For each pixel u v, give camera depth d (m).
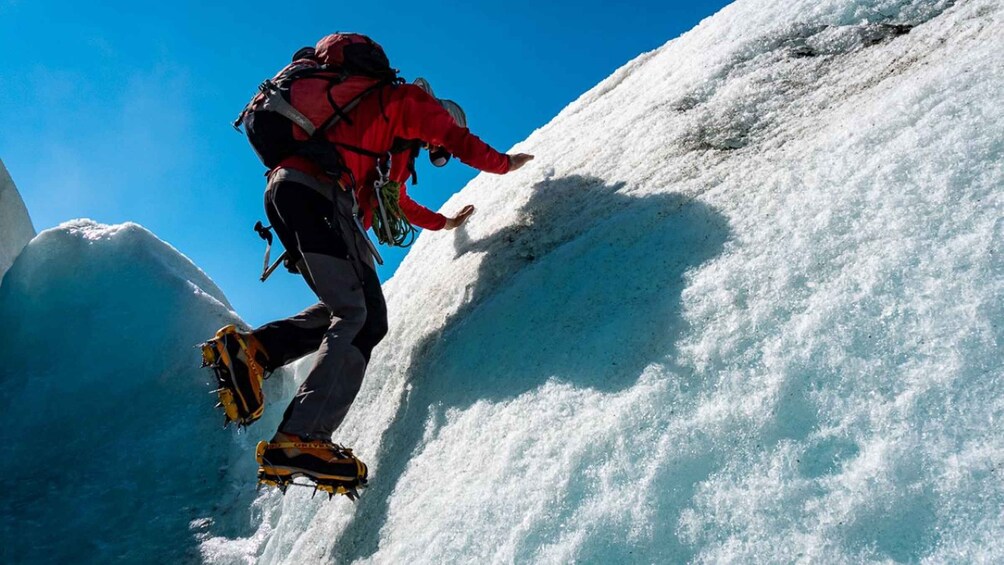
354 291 3.04
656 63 4.68
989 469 1.80
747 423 2.15
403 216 3.39
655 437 2.25
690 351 2.41
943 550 1.75
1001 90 2.52
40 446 4.34
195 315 4.76
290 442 2.77
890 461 1.90
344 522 3.00
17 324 4.97
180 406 4.39
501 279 3.48
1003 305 2.04
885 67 3.18
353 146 3.18
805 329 2.27
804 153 2.89
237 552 3.55
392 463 3.02
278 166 3.17
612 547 2.10
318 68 3.21
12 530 3.86
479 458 2.60
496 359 2.98
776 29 3.86
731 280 2.55
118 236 5.16
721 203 2.92
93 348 4.73
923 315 2.13
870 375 2.09
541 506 2.26
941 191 2.37
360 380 2.99
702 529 2.02
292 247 3.27
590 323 2.79
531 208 3.87
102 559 3.66
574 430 2.41
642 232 3.06
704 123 3.55
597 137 4.18
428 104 3.31
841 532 1.86
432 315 3.69
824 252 2.44
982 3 3.14
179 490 3.94
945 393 1.97
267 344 3.29
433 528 2.45
